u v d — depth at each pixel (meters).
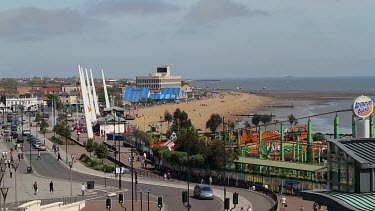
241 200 103.12
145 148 179.50
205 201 102.88
